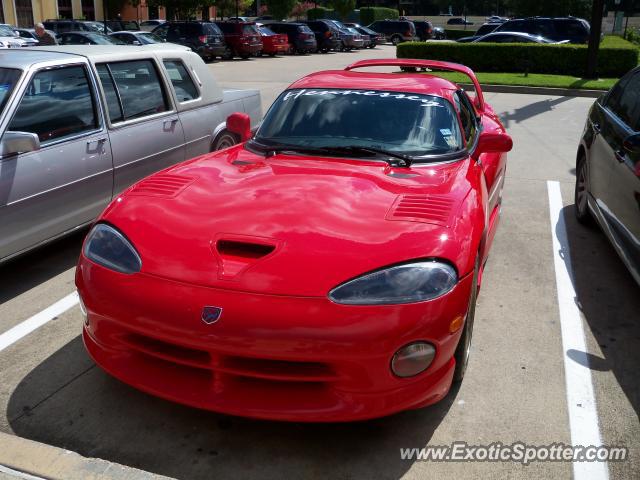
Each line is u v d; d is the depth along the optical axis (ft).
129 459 8.76
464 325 9.33
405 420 9.68
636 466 8.79
